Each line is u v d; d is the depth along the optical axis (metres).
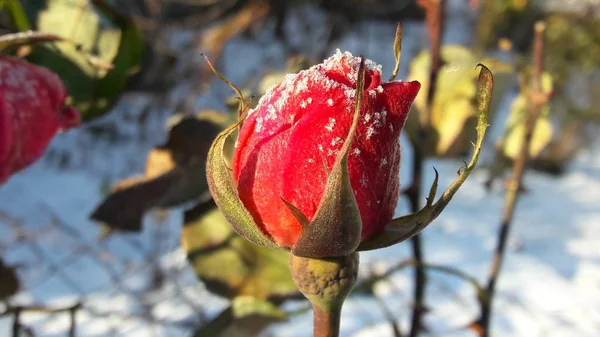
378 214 0.16
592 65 1.00
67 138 1.04
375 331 0.56
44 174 1.00
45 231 0.74
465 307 0.62
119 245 0.72
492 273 0.31
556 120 1.11
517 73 0.32
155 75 0.32
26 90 0.19
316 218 0.15
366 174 0.15
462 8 1.14
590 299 0.71
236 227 0.16
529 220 0.94
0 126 0.18
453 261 0.78
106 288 0.64
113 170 0.98
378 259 0.68
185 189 0.25
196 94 0.55
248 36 0.87
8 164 0.19
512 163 0.36
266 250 0.25
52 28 0.25
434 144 0.31
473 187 1.01
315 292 0.16
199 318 0.50
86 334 0.55
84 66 0.25
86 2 0.25
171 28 0.55
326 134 0.15
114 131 1.00
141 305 0.60
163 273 0.64
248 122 0.16
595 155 1.27
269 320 0.24
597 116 1.10
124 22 0.25
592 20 0.95
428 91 0.27
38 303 0.60
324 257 0.16
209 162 0.15
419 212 0.16
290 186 0.15
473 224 0.90
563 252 0.83
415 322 0.29
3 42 0.20
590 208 1.01
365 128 0.15
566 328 0.65
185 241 0.25
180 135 0.26
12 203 0.89
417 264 0.26
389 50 1.25
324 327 0.16
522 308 0.68
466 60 0.31
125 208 0.25
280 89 0.16
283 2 0.78
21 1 0.25
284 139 0.15
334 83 0.15
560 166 1.16
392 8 0.83
